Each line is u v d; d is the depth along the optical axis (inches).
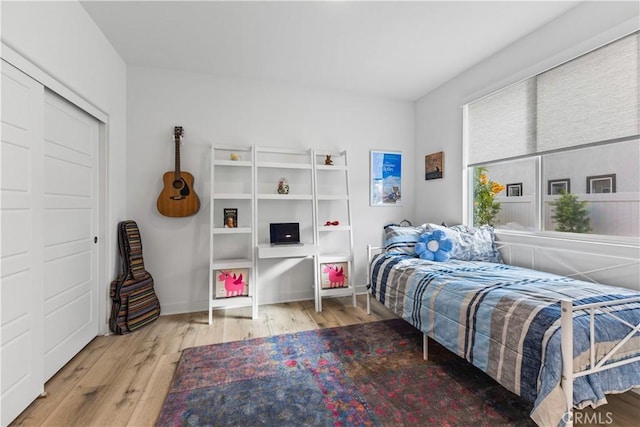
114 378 72.9
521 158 101.6
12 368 57.5
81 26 81.3
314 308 125.8
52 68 68.7
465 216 124.6
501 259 109.1
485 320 62.9
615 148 77.1
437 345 90.7
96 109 91.4
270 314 118.5
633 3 70.6
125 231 102.9
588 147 82.0
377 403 63.1
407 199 154.1
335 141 141.7
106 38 96.7
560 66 88.4
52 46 68.7
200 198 122.0
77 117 84.2
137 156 114.7
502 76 106.2
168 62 113.4
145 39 98.0
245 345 90.5
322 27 92.8
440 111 137.5
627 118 73.1
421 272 89.8
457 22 90.5
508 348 56.6
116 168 104.4
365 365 78.7
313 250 120.5
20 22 58.8
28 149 61.9
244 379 72.1
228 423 57.2
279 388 68.4
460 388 68.6
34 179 63.5
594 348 48.6
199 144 122.0
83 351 86.5
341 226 131.4
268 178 131.3
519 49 99.9
